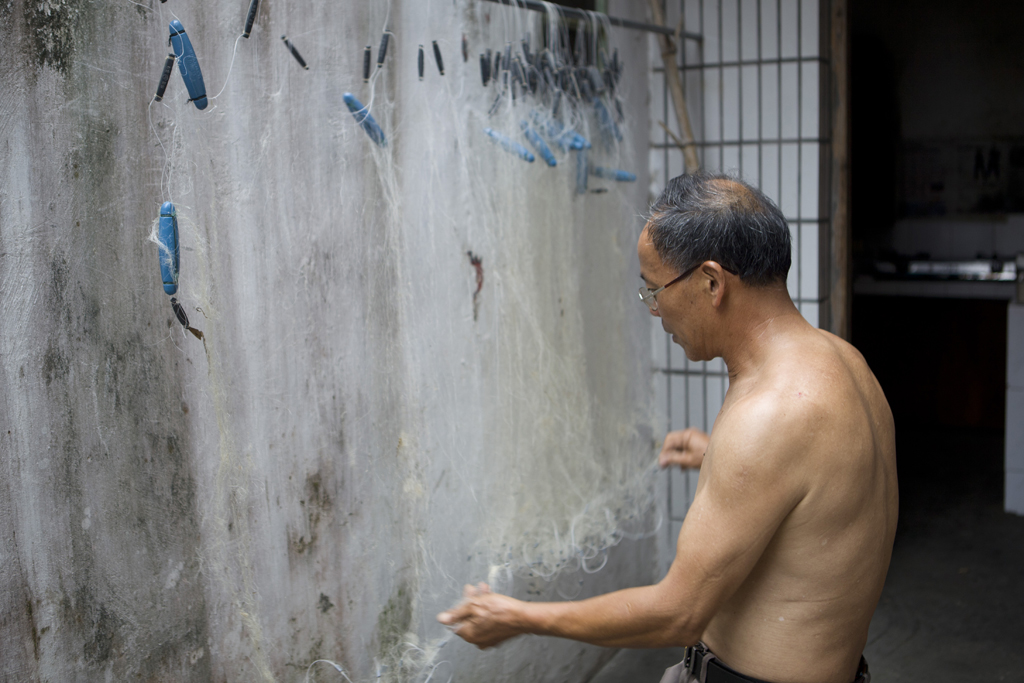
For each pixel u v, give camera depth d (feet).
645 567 9.07
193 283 4.30
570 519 7.63
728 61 8.59
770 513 3.62
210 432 4.46
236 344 4.56
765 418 3.61
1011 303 12.39
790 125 8.41
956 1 18.24
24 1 3.48
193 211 4.27
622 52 8.25
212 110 4.33
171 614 4.33
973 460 15.01
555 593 7.42
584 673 8.10
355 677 5.51
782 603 3.88
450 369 6.11
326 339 5.10
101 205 3.84
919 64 18.75
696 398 9.02
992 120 18.30
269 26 4.60
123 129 3.92
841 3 8.42
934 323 16.56
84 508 3.87
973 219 18.71
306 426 5.02
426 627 6.06
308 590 5.14
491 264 6.46
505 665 6.92
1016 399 12.35
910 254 19.38
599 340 8.06
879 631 9.14
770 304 3.96
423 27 5.62
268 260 4.70
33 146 3.54
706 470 3.92
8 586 3.56
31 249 3.56
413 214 5.67
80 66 3.72
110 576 4.01
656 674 8.33
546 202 7.06
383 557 5.65
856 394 3.80
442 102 5.84
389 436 5.62
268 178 4.66
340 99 5.06
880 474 3.88
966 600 9.81
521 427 6.92
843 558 3.77
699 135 8.83
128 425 4.04
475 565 6.49
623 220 8.39
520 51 6.63
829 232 8.79
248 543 4.74
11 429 3.54
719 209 3.86
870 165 19.47
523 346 6.89
